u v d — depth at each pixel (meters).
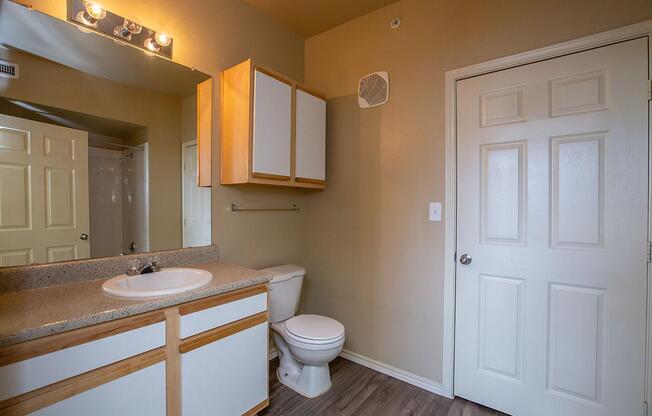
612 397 1.45
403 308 2.07
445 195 1.88
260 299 1.58
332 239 2.45
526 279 1.66
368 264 2.24
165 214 1.72
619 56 1.42
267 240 2.30
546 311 1.60
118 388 1.06
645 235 1.38
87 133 1.45
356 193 2.30
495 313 1.75
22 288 1.24
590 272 1.50
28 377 0.88
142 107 1.62
